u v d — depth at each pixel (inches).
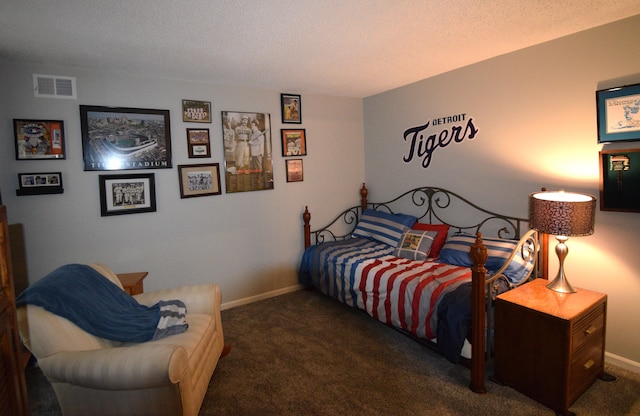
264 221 148.2
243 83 135.6
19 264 105.3
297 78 130.0
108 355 62.7
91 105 112.7
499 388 83.8
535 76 104.3
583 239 97.2
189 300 93.7
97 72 113.3
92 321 72.9
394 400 80.7
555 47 99.1
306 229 155.6
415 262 122.3
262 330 118.6
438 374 90.6
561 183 101.3
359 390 84.7
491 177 119.2
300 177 156.2
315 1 71.5
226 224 139.1
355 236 161.6
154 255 125.5
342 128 167.0
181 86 127.6
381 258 128.5
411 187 150.2
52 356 64.5
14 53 96.0
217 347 91.6
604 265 93.7
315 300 145.3
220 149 136.3
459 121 127.4
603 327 83.7
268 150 147.1
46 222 108.5
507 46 104.0
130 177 119.3
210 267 136.6
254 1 70.6
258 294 148.1
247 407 79.6
